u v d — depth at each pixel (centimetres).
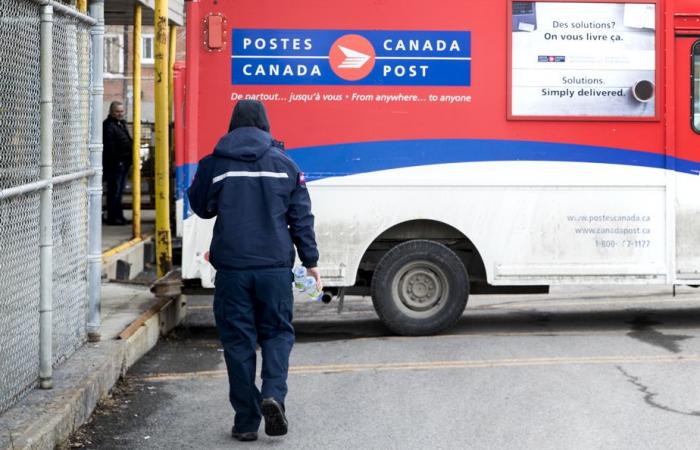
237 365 700
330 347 1056
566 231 1099
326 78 1077
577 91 1095
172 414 784
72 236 846
